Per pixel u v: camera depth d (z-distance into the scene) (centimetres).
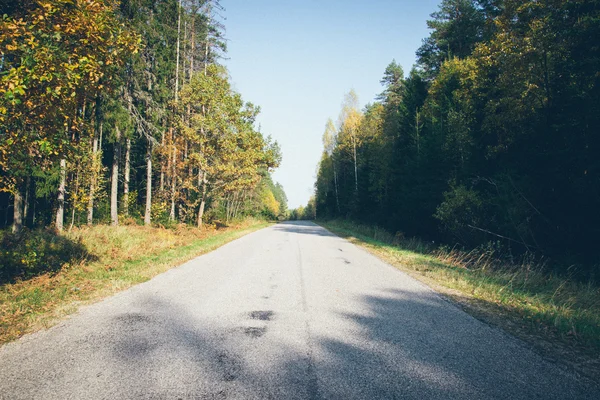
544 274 1045
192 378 326
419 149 2500
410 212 2452
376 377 333
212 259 1137
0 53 531
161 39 2175
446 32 3234
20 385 309
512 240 1287
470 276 895
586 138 1004
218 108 2212
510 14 1316
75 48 621
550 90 1184
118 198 2878
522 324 505
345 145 4700
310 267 993
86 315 523
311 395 297
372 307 586
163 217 2509
